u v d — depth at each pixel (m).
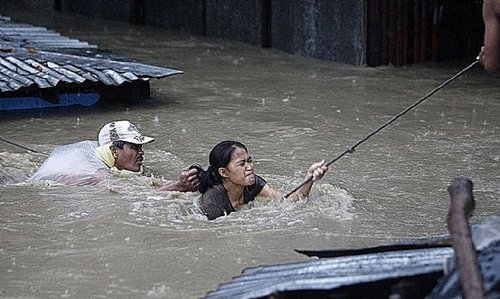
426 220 18.48
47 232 17.22
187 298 14.26
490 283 9.12
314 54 42.88
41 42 37.97
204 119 28.66
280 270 10.80
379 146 25.09
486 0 16.39
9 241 16.77
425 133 26.86
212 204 18.22
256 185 18.89
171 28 52.19
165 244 16.58
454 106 31.25
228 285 10.84
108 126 21.08
